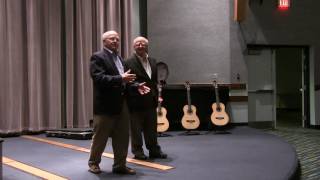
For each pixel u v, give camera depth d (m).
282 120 9.70
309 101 8.23
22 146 5.33
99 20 7.13
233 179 3.47
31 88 6.50
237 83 7.70
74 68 7.05
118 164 3.68
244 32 7.76
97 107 3.55
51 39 6.71
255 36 7.82
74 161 4.28
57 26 6.77
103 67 3.54
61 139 6.02
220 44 7.62
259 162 4.19
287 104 12.59
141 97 4.23
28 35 6.50
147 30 7.56
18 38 6.39
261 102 8.03
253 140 5.84
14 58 6.35
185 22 7.55
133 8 7.57
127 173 3.68
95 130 3.62
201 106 7.17
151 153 4.42
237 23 7.73
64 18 6.97
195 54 7.57
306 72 8.27
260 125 8.04
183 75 7.57
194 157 4.48
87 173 3.71
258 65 8.00
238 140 5.85
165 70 7.05
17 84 6.39
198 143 5.56
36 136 6.37
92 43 7.16
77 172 3.75
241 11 7.49
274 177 3.53
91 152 3.72
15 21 6.35
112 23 7.22
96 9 7.16
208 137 6.20
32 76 6.50
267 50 8.04
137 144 4.32
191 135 6.45
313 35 8.10
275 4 7.89
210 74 7.59
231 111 7.67
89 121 7.14
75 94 7.06
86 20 7.03
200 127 7.23
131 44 7.45
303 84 8.32
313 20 8.10
